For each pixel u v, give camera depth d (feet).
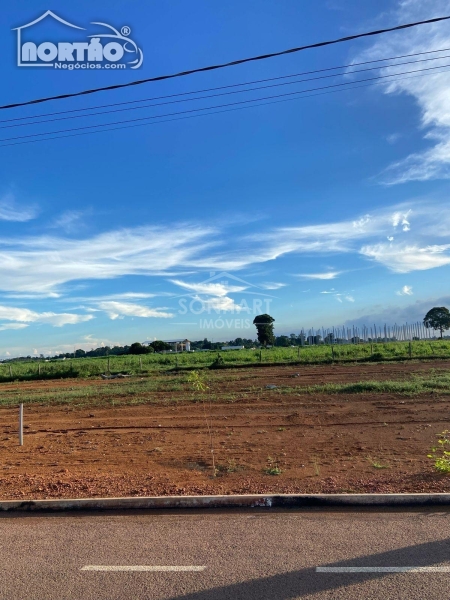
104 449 30.86
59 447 32.30
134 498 19.74
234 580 13.10
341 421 36.45
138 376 84.17
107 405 51.16
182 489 21.08
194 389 58.34
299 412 40.96
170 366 97.09
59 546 15.94
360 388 50.75
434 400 43.42
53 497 20.80
